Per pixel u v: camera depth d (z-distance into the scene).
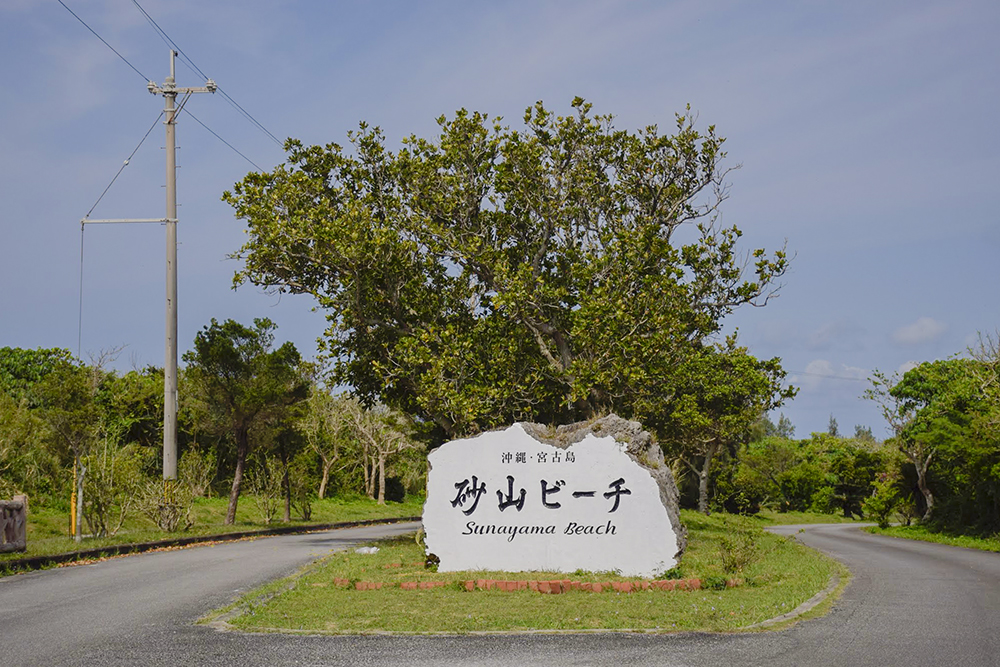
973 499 31.50
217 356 28.89
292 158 21.83
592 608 10.64
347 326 20.91
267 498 32.53
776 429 112.00
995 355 31.81
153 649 8.55
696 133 22.72
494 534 14.27
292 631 9.39
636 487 13.99
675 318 20.69
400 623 9.73
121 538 21.19
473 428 19.38
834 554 21.53
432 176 21.05
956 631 9.38
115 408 34.91
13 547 16.61
